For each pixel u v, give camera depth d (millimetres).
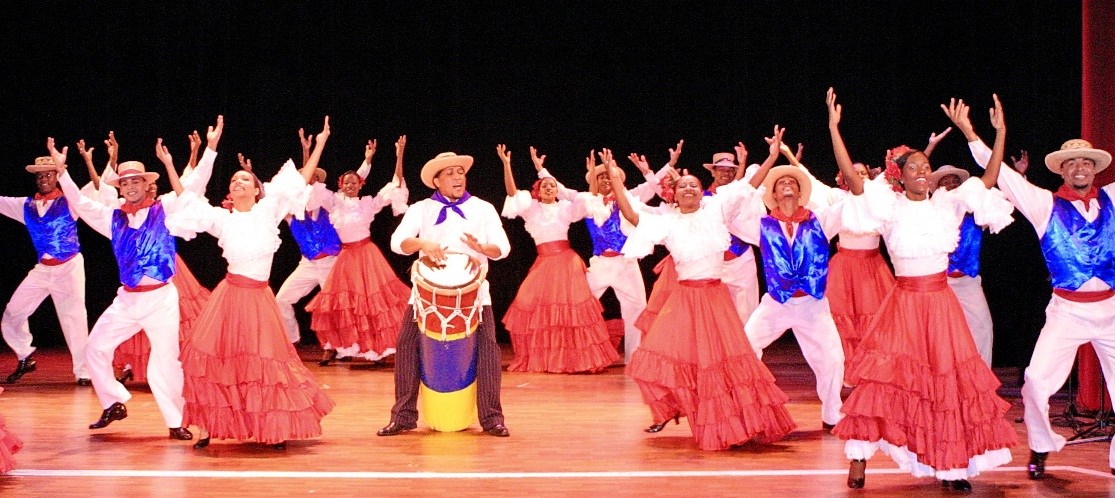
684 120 8469
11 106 8359
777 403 4645
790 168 4863
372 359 7512
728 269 6781
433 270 4957
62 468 4289
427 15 8547
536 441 4855
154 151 8500
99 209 4941
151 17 8445
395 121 8609
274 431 4480
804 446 4742
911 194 4023
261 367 4492
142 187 4902
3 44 8320
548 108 8555
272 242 4578
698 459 4477
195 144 5355
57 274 6551
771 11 8320
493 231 5027
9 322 6699
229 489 3961
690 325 4609
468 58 8570
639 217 4629
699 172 8461
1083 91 5668
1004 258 7938
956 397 3898
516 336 7371
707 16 8406
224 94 8516
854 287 6020
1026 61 7883
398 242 4914
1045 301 6613
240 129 8555
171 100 8500
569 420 5395
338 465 4352
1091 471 4273
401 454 4566
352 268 7453
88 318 8789
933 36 8086
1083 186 4113
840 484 4078
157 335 4832
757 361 4641
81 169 8477
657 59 8477
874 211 3980
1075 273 4062
